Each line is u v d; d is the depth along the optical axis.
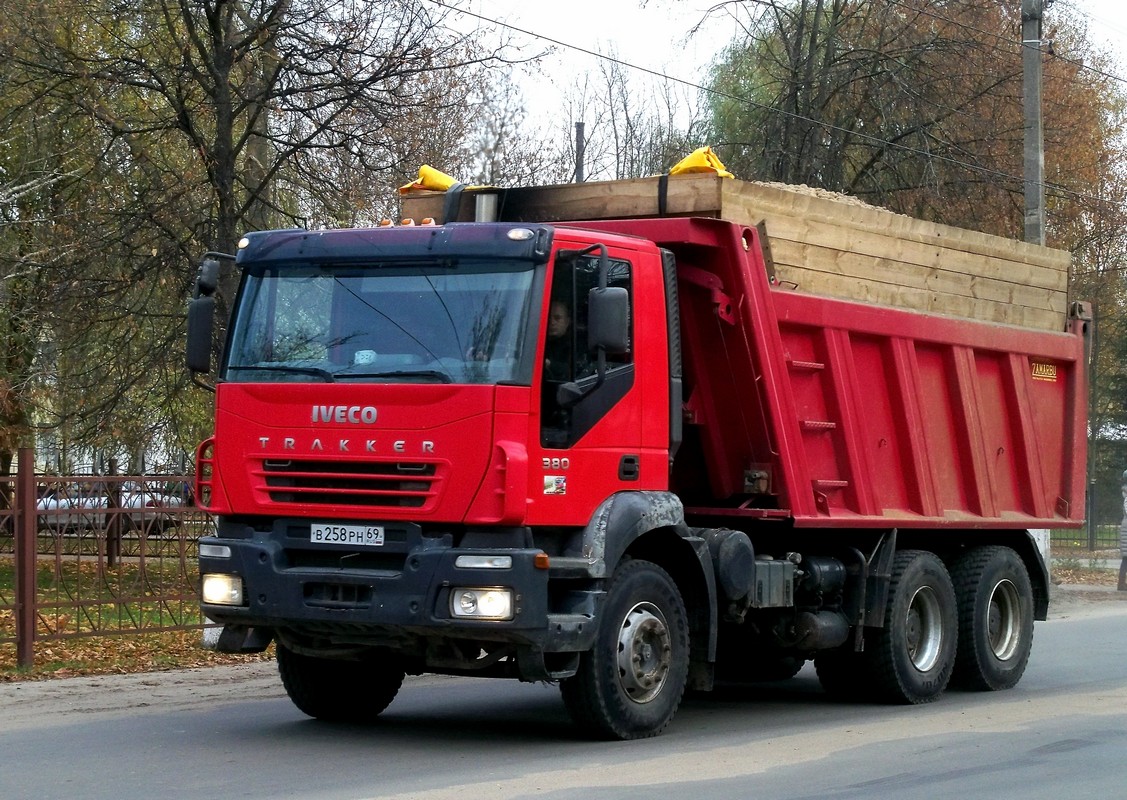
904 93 26.50
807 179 26.97
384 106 17.83
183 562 13.11
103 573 12.38
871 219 10.88
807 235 10.23
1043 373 13.09
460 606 7.78
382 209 18.11
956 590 11.92
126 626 12.55
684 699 11.40
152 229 17.67
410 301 8.22
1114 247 33.28
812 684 12.62
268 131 19.06
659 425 8.87
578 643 8.07
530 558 7.77
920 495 11.27
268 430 8.30
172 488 13.05
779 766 7.90
